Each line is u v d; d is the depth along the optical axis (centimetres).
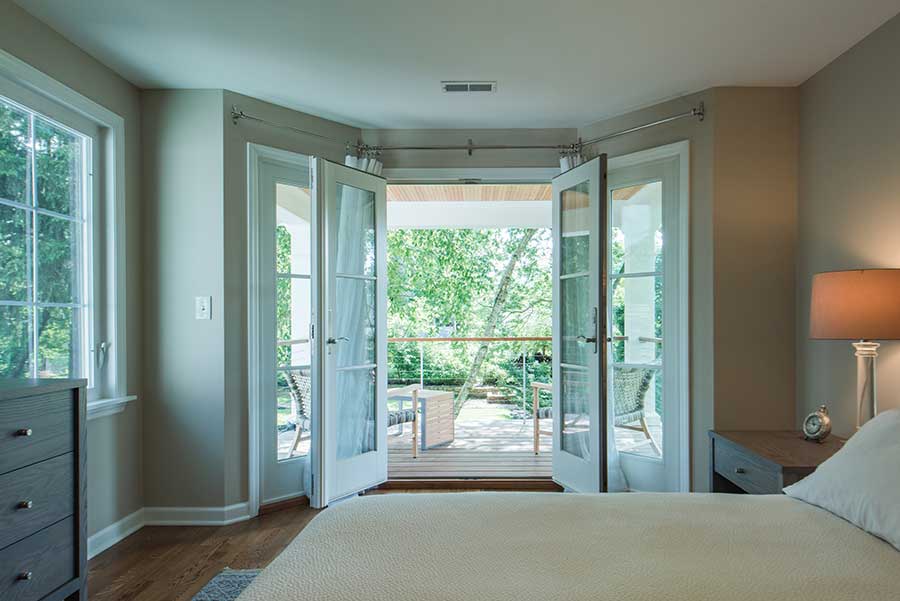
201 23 238
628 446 350
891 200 234
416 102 327
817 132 287
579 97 320
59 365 252
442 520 139
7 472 162
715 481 261
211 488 304
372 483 356
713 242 306
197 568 250
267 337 328
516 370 856
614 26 240
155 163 308
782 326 305
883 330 206
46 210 246
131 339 296
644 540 125
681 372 319
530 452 474
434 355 860
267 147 325
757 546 122
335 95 317
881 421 152
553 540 126
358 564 115
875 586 104
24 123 233
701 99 312
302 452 346
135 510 298
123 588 232
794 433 262
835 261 271
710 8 226
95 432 269
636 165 343
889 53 235
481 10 227
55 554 181
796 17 233
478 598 100
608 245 358
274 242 332
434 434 492
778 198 305
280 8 226
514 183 391
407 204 612
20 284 229
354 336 348
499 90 310
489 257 884
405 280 873
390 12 229
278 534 289
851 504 135
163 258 307
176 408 305
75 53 256
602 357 308
